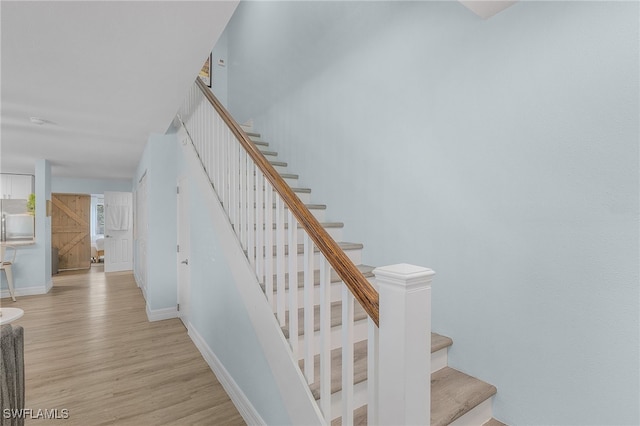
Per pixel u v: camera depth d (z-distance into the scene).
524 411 1.62
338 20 2.90
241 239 2.18
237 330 2.24
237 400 2.21
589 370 1.40
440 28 2.03
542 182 1.55
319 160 3.10
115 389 2.44
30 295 5.40
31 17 1.57
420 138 2.15
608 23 1.35
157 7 1.52
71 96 2.58
